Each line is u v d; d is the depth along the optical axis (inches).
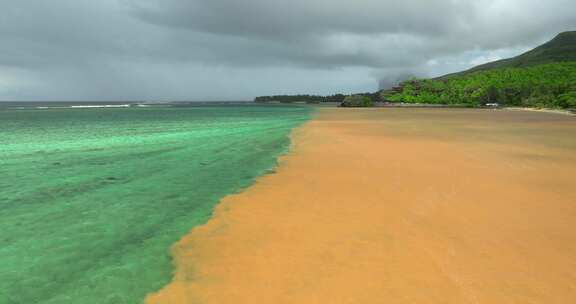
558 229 303.1
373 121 1696.6
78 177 524.1
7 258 263.1
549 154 677.9
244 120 1935.3
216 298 205.6
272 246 275.1
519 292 208.8
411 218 332.2
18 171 566.6
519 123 1557.6
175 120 2011.6
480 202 378.9
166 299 205.8
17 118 2294.5
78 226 327.3
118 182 492.1
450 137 967.6
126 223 333.1
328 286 217.0
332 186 450.0
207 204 385.1
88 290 218.2
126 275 235.9
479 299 202.1
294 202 386.3
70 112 3373.5
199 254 263.7
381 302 200.2
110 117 2407.7
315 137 982.4
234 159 657.6
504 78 5295.3
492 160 614.5
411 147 771.4
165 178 513.0
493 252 260.1
